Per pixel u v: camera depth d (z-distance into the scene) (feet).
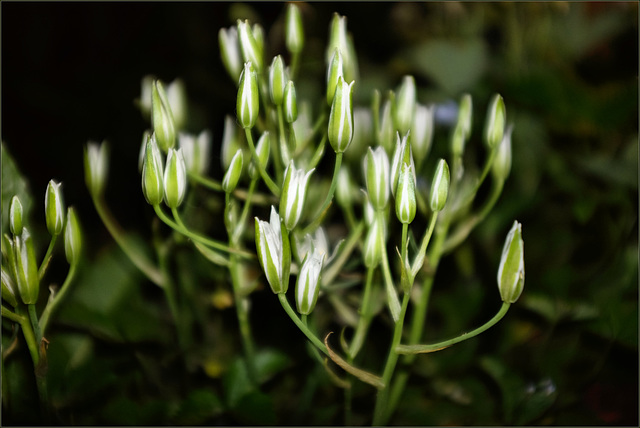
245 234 1.43
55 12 2.31
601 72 1.94
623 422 1.34
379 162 1.16
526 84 1.66
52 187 1.16
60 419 1.24
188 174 1.28
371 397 1.31
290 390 1.36
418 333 1.30
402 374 1.29
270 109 1.26
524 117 1.72
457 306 1.43
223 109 2.10
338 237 1.50
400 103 1.24
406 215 1.11
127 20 2.38
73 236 1.19
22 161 2.09
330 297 1.29
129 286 1.42
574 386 1.35
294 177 1.10
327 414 1.29
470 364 1.37
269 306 1.40
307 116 1.32
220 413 1.28
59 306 1.35
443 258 1.50
